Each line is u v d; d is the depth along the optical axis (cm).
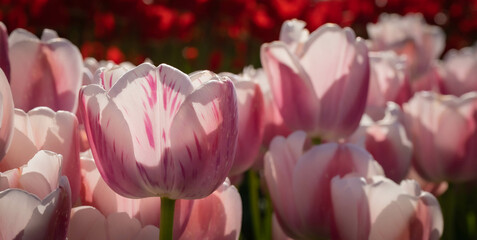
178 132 57
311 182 68
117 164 57
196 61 228
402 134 78
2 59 65
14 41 66
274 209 71
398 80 89
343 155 68
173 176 57
